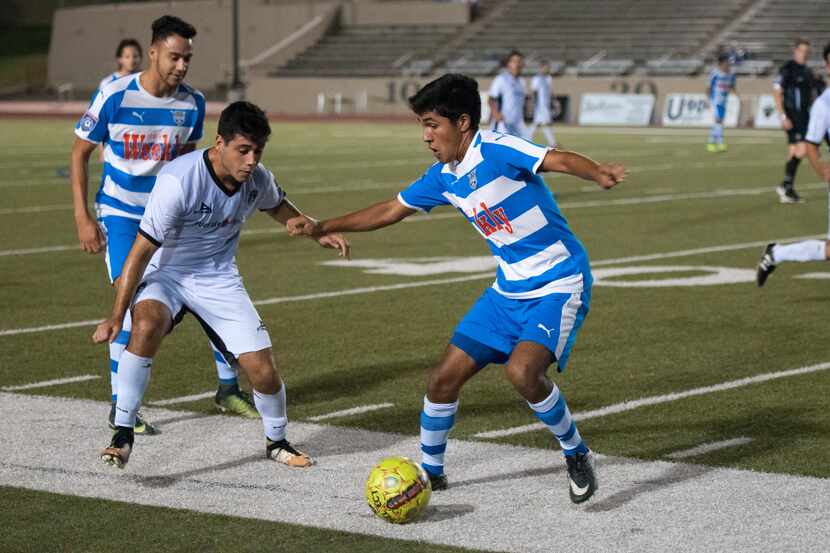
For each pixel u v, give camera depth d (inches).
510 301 460.8
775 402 610.5
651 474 492.4
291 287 971.9
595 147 2733.8
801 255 847.1
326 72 4473.4
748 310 863.7
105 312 868.0
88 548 413.1
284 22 4879.4
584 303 459.2
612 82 3870.6
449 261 1113.4
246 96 4544.8
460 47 4441.4
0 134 3152.1
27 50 5959.6
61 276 1024.9
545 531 425.4
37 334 789.2
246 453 527.2
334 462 513.3
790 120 1579.7
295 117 4156.0
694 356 718.5
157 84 597.9
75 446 535.5
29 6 6259.8
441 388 459.5
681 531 423.5
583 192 1779.0
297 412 598.9
